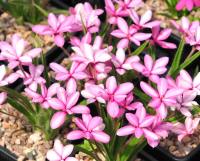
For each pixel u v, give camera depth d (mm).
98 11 474
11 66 425
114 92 391
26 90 420
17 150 485
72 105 391
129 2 481
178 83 422
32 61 469
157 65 425
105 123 422
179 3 539
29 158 479
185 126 429
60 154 395
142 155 480
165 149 480
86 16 467
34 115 475
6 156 484
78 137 381
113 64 442
